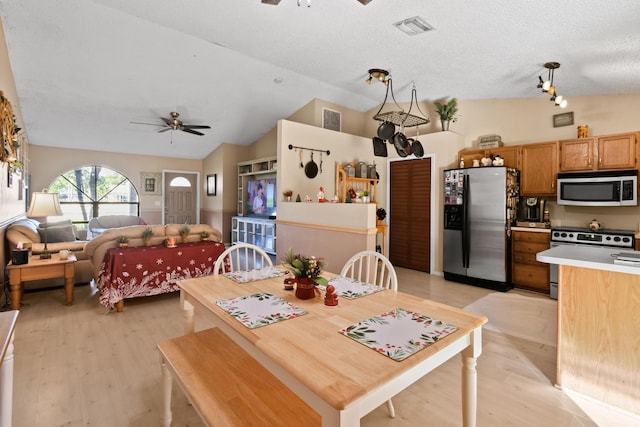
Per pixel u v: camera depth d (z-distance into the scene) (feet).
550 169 14.15
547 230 13.62
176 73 16.05
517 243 14.53
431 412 6.28
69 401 6.39
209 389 4.54
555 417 6.10
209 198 28.58
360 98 19.67
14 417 5.89
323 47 12.84
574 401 6.60
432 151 17.57
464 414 4.61
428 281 16.07
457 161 16.98
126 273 11.21
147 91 17.38
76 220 24.95
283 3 9.91
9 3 10.88
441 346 3.84
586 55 10.07
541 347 9.05
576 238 12.78
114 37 13.02
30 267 11.00
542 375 7.60
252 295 5.63
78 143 23.13
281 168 15.97
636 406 6.10
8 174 12.07
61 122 19.71
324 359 3.49
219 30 12.34
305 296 5.43
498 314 11.57
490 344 9.23
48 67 14.53
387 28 10.49
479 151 16.28
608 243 12.06
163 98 18.28
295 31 11.75
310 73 16.06
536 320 11.00
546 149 14.25
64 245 13.52
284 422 3.92
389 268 6.65
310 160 17.16
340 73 15.70
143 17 11.88
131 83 16.49
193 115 20.83
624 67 10.39
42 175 22.81
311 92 18.71
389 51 12.25
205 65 15.51
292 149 16.37
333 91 18.67
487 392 6.91
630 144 12.18
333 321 4.53
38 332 9.52
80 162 24.18
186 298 6.22
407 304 5.27
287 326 4.34
